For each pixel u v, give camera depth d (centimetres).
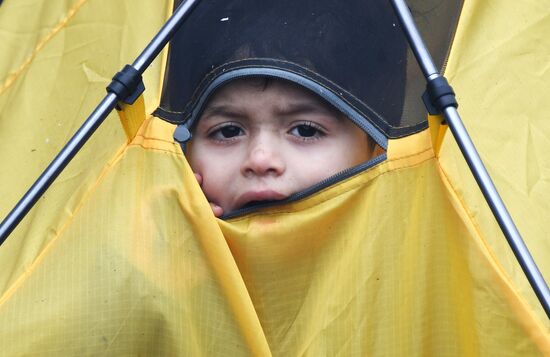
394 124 515
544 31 538
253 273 505
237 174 539
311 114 536
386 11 538
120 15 571
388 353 476
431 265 479
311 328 486
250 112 536
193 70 532
